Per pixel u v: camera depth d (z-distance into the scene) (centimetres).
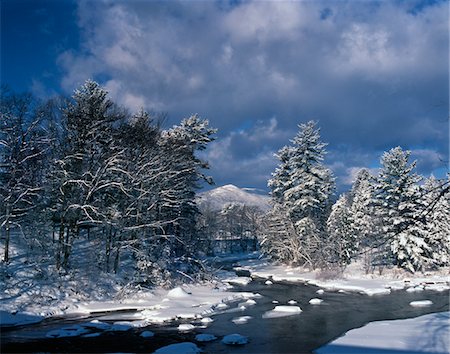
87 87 3092
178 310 2508
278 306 2641
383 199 4641
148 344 1784
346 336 1825
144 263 3080
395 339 1705
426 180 4312
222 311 2577
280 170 6141
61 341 1812
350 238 5131
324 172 5391
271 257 6081
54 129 2934
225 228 11038
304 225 5128
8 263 2650
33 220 2983
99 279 2958
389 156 4616
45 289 2550
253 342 1820
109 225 3077
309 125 5462
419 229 4297
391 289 3544
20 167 2936
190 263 3884
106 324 2152
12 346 1716
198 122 4216
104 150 3103
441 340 1641
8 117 2706
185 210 4053
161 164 3391
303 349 1692
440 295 3170
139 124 3531
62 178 2777
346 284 3816
